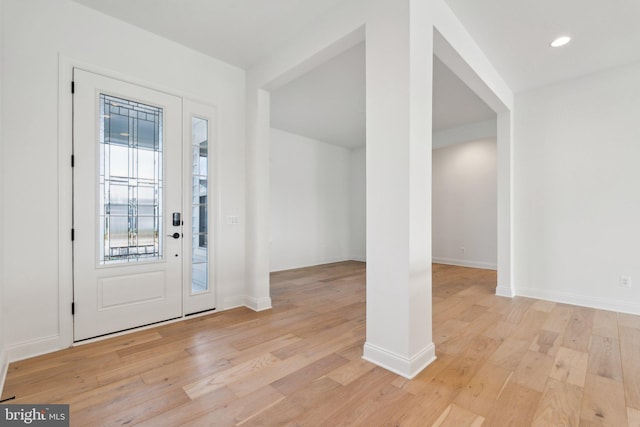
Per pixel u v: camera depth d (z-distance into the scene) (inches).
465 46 104.6
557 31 105.6
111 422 60.6
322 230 271.0
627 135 129.0
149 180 112.9
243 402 67.2
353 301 148.3
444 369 81.5
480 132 218.2
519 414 63.1
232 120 136.5
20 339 86.5
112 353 90.5
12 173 85.3
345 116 202.5
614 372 79.7
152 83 112.7
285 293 164.4
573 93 141.7
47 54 91.2
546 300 148.3
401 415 62.9
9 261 84.7
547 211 148.9
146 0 95.0
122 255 106.7
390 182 81.0
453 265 249.9
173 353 90.8
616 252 131.5
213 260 130.6
